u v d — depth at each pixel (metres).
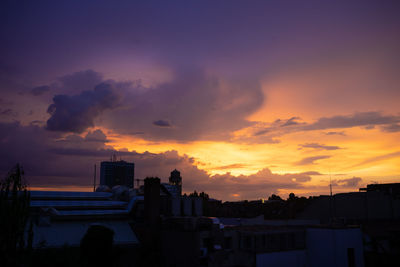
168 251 36.12
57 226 37.41
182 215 41.62
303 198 85.56
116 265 34.97
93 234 31.02
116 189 49.94
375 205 57.38
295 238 42.84
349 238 42.88
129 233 40.16
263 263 37.28
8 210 23.06
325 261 41.72
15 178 24.25
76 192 45.75
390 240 49.00
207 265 34.34
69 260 26.80
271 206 91.25
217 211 93.38
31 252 24.81
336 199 62.59
